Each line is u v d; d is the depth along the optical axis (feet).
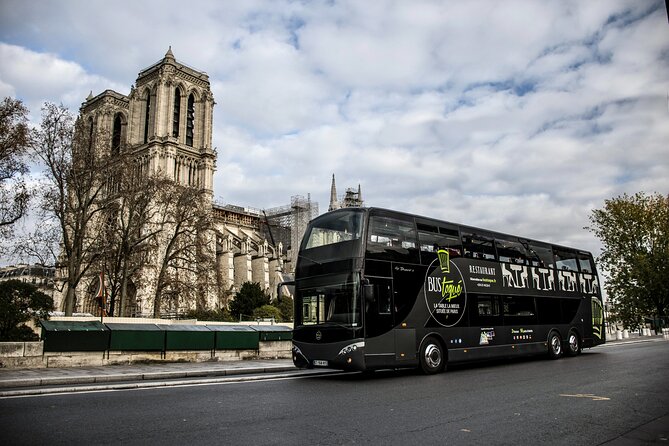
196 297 166.61
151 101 327.88
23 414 32.01
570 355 81.92
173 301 176.24
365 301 52.95
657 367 59.67
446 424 29.04
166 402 37.04
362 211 56.13
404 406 35.22
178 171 321.93
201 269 165.37
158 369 61.98
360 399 38.60
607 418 30.68
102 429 27.58
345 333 52.37
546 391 41.98
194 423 29.25
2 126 107.86
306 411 33.27
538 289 77.20
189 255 172.35
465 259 66.33
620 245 189.06
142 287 165.48
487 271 69.05
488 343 65.92
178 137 329.11
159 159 311.27
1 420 30.04
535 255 79.15
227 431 27.17
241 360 78.89
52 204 130.52
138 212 158.51
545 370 59.98
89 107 348.59
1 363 59.62
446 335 60.59
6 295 77.10
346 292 53.62
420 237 61.26
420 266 59.82
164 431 27.14
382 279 55.21
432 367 58.39
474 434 26.58
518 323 71.56
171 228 171.32
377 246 55.83
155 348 71.00
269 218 461.78
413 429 27.73
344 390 44.27
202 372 59.82
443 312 60.95
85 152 137.80
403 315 56.18
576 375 53.42
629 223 186.91
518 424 29.04
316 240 59.11
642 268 178.91
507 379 51.31
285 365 69.92
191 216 165.58
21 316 75.46
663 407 34.22
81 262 139.74
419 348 57.16
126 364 68.33
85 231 151.23
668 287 179.73
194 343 74.69
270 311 220.23
